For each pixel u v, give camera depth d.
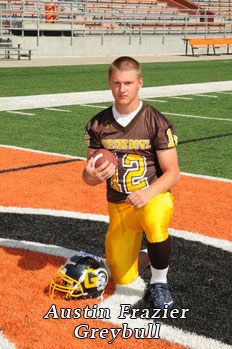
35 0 30.38
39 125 10.76
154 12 35.91
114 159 3.48
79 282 3.53
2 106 12.62
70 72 21.09
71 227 5.10
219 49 36.22
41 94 14.75
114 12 31.36
